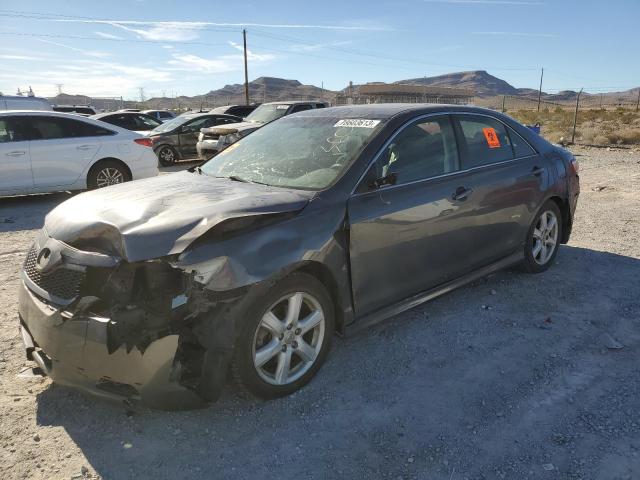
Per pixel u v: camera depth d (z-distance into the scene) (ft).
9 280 17.57
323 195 11.16
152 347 8.79
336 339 13.12
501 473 8.63
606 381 11.28
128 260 8.93
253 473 8.68
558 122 115.75
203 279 9.07
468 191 13.83
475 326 13.82
